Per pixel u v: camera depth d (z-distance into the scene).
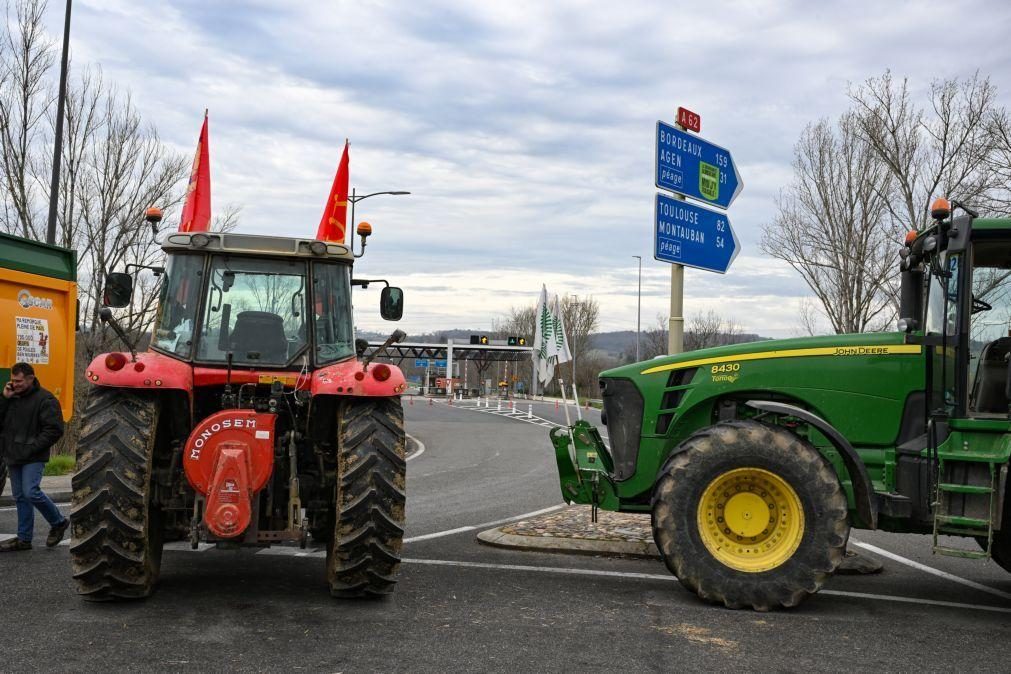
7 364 9.82
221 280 6.81
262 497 6.28
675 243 9.07
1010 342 6.39
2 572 6.91
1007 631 5.86
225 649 5.07
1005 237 6.36
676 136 9.09
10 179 17.52
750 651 5.27
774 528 6.37
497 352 71.69
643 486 7.25
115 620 5.62
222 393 6.93
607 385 7.43
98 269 18.23
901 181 18.56
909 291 7.19
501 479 15.27
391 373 6.39
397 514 6.17
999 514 6.00
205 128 9.96
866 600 6.69
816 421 6.41
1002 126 16.94
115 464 5.92
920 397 6.61
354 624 5.66
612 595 6.63
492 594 6.58
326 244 6.88
